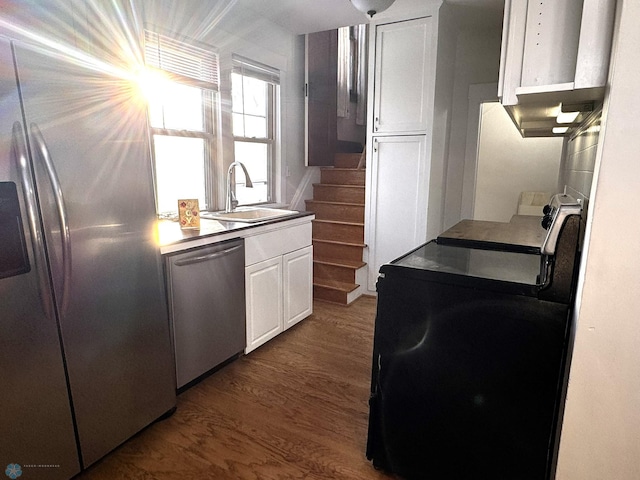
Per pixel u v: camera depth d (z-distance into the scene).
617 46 0.84
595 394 0.98
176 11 2.56
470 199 3.93
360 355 2.65
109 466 1.66
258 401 2.12
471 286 1.37
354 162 4.38
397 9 3.22
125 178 1.59
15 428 1.30
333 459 1.72
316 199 4.25
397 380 1.55
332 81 4.23
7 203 1.21
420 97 3.33
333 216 4.05
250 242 2.46
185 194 2.90
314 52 3.83
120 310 1.62
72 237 1.41
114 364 1.62
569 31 1.09
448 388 1.46
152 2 2.40
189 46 2.67
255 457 1.72
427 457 1.54
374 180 3.65
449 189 3.98
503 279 1.35
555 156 5.67
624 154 0.87
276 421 1.96
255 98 3.44
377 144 3.59
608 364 0.96
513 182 5.94
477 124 3.81
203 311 2.16
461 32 3.74
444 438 1.50
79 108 1.39
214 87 2.89
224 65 3.01
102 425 1.60
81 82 1.39
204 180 3.03
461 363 1.42
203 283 2.13
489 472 1.44
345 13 3.23
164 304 1.84
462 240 1.97
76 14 1.37
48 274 1.34
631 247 0.89
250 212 3.07
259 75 3.37
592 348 0.96
